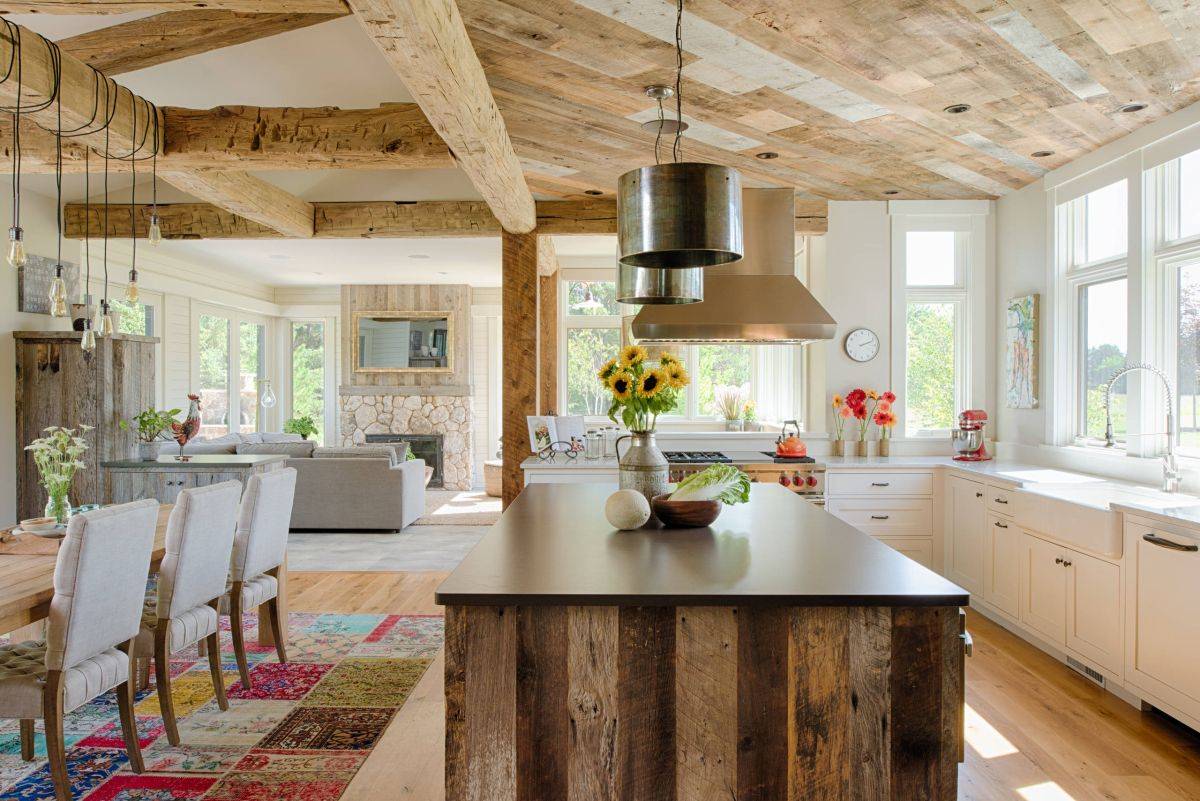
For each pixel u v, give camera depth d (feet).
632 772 5.94
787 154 14.90
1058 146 14.08
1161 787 8.54
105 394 19.95
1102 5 8.95
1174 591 9.55
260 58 16.63
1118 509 10.62
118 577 8.55
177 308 28.09
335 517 23.77
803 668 5.89
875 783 5.90
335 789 8.69
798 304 14.17
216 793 8.59
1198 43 9.85
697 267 7.69
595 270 32.04
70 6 7.93
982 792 8.45
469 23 9.93
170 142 13.15
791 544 7.70
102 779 8.89
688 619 5.90
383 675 12.21
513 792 5.96
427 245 25.58
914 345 18.62
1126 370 12.39
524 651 5.93
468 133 10.66
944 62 10.58
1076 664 12.00
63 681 8.00
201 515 10.01
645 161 15.67
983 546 14.75
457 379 34.88
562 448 19.25
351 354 34.96
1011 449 17.15
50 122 11.28
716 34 9.98
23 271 19.71
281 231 20.35
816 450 18.24
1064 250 15.61
